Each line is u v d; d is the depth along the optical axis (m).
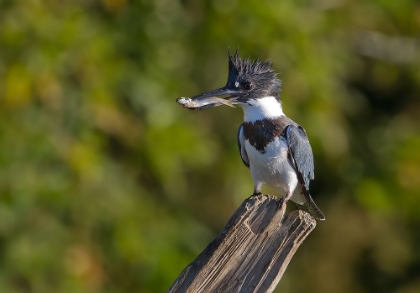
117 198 12.48
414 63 15.30
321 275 15.45
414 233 15.74
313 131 13.33
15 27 12.03
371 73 15.70
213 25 12.94
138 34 12.92
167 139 12.60
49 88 11.95
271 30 12.85
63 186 12.06
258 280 6.23
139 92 12.66
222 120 13.62
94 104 12.23
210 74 13.22
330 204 15.27
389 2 14.56
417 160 14.59
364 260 15.64
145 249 12.23
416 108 15.73
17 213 11.91
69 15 12.35
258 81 8.65
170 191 13.52
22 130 11.98
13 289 11.87
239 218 6.35
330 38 13.94
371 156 15.03
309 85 13.12
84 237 12.23
